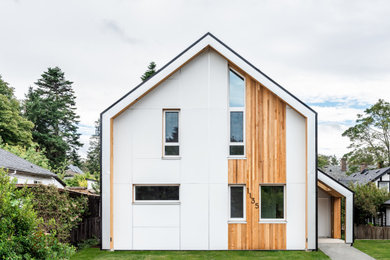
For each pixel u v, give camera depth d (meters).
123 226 11.41
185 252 11.00
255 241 11.30
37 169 20.33
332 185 12.38
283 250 11.25
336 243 12.49
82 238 12.73
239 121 11.74
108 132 11.31
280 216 11.43
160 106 11.70
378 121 37.59
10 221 5.91
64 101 49.72
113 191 11.50
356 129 38.16
